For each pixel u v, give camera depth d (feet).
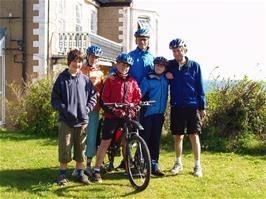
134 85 22.70
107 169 24.29
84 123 21.57
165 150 32.65
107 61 61.31
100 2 78.43
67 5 60.39
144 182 20.59
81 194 20.10
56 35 54.19
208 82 37.37
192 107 23.88
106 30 78.95
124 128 22.17
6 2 52.39
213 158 29.94
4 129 42.73
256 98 35.78
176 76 23.88
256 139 34.19
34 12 52.06
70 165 26.02
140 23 81.20
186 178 23.61
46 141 35.37
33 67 52.03
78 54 21.27
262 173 25.39
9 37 52.26
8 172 23.98
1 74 51.93
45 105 39.45
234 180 23.48
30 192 20.24
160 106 23.85
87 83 21.97
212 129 34.73
